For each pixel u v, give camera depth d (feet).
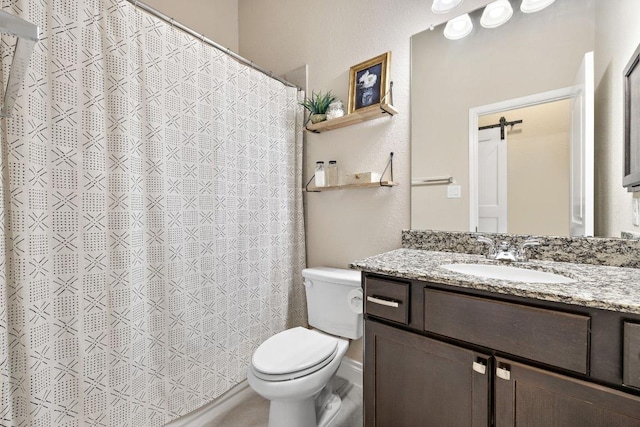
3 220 2.88
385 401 3.66
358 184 5.32
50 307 3.24
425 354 3.32
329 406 5.20
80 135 3.44
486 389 2.91
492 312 2.88
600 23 3.63
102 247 3.62
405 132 5.21
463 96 4.63
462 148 4.65
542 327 2.63
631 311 2.23
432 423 3.30
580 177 3.76
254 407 5.40
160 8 6.29
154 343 4.23
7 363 2.94
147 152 4.10
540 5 4.03
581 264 3.68
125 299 3.81
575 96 3.79
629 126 3.37
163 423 4.31
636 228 3.39
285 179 6.29
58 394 3.31
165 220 4.29
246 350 5.55
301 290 6.61
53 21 3.23
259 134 5.74
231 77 5.23
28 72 3.04
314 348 4.57
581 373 2.47
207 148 4.85
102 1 3.65
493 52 4.39
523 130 4.17
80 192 3.44
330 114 5.74
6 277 2.97
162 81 4.25
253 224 5.66
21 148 2.98
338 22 6.02
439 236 4.82
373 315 3.74
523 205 4.17
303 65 6.59
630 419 2.28
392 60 5.32
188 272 4.60
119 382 3.79
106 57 3.68
